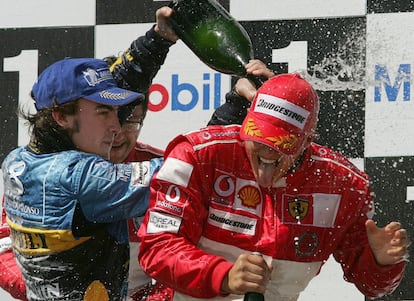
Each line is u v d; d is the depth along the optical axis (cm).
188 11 1240
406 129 1502
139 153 1409
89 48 1641
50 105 1170
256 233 1045
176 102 1581
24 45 1658
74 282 1159
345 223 1070
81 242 1151
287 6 1554
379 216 1499
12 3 1661
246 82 1190
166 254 1016
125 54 1327
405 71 1507
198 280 995
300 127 995
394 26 1515
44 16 1655
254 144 997
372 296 1126
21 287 1255
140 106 1328
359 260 1086
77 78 1170
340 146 1518
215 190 1045
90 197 1126
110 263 1173
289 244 1046
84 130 1180
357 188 1066
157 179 1048
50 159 1153
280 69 1555
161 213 1036
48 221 1141
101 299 1164
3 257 1284
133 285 1302
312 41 1544
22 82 1656
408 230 1493
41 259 1158
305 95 1005
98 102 1173
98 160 1145
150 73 1323
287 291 1067
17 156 1189
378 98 1512
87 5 1641
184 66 1579
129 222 1282
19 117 1641
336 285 1494
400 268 1080
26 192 1158
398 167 1501
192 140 1045
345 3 1534
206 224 1053
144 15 1623
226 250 1051
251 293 962
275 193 1050
